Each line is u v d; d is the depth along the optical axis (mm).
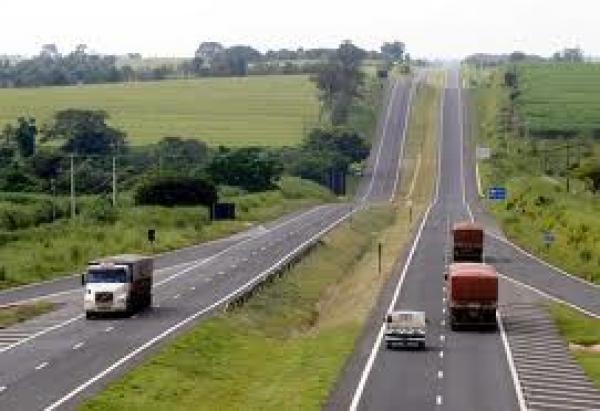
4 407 127688
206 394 144250
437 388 146875
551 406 136875
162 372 152375
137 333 182500
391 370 160250
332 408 134375
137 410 130500
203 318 198375
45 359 159375
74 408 127000
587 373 161000
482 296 196250
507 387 148750
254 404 138750
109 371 150250
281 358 174750
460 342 185625
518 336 192125
